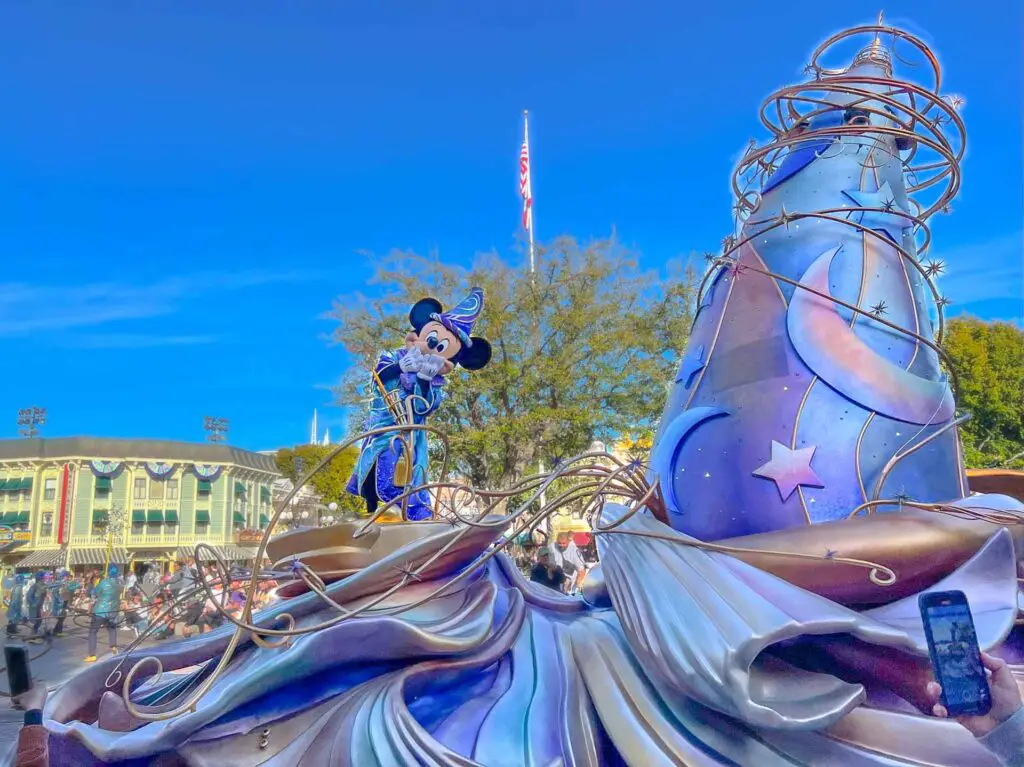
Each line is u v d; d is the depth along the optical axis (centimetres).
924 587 381
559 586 1121
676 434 487
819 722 295
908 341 474
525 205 2812
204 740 339
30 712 338
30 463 4812
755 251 517
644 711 339
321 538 415
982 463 2211
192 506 5078
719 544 391
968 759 311
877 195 510
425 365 476
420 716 346
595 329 2145
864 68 561
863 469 437
